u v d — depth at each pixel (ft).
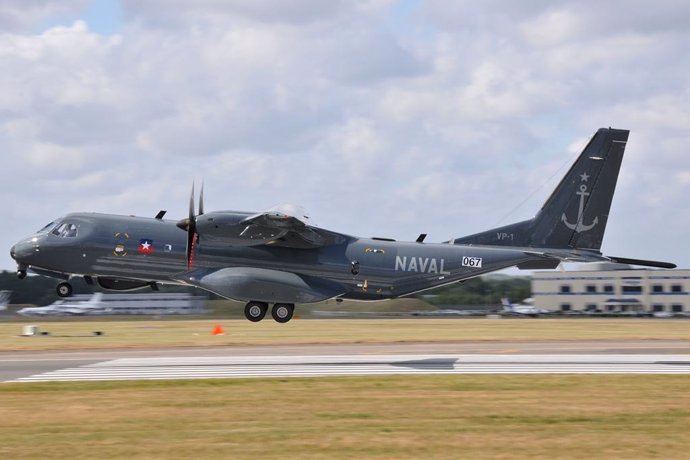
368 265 373.81
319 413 211.82
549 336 513.86
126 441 179.63
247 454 168.35
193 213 362.33
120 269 373.81
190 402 229.04
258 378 276.41
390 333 562.25
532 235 390.83
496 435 185.47
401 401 230.27
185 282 370.32
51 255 374.22
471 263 380.78
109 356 357.82
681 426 195.83
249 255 368.27
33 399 234.79
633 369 303.07
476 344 432.66
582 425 196.75
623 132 388.78
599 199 389.39
